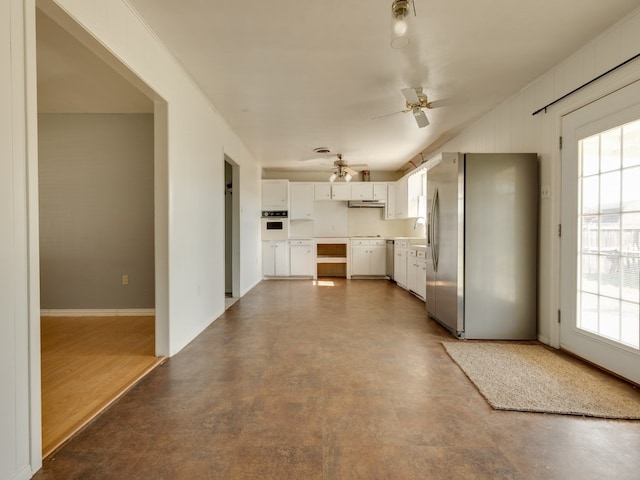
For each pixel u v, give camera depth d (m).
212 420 1.83
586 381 2.30
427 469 1.45
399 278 6.48
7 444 1.30
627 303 2.31
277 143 5.43
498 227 3.23
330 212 7.94
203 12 2.18
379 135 4.98
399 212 7.35
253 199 6.42
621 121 2.31
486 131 4.08
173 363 2.63
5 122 1.28
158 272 2.74
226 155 4.46
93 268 4.20
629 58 2.23
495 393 2.12
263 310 4.45
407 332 3.47
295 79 3.15
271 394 2.12
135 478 1.40
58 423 1.78
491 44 2.56
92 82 3.25
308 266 7.42
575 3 2.10
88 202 4.17
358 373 2.45
